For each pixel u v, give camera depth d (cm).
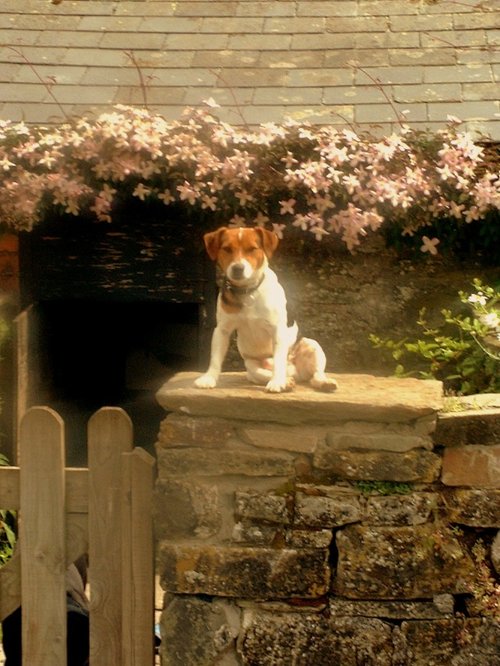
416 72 714
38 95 703
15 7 770
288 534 514
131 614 521
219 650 518
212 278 698
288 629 515
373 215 658
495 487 513
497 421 512
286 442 513
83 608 550
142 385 839
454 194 663
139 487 518
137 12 769
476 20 752
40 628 524
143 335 844
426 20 755
